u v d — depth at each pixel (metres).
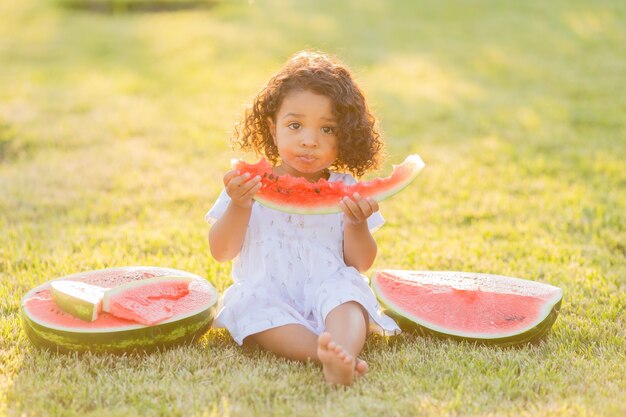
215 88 9.98
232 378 3.15
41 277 4.43
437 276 3.92
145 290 3.50
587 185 6.52
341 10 15.00
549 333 3.70
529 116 8.81
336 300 3.37
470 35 13.13
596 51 12.15
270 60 11.28
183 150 7.59
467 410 2.90
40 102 9.27
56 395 3.02
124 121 8.51
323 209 3.38
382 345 3.58
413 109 9.10
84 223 5.62
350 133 3.61
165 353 3.39
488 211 5.88
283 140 3.58
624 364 3.30
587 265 4.75
